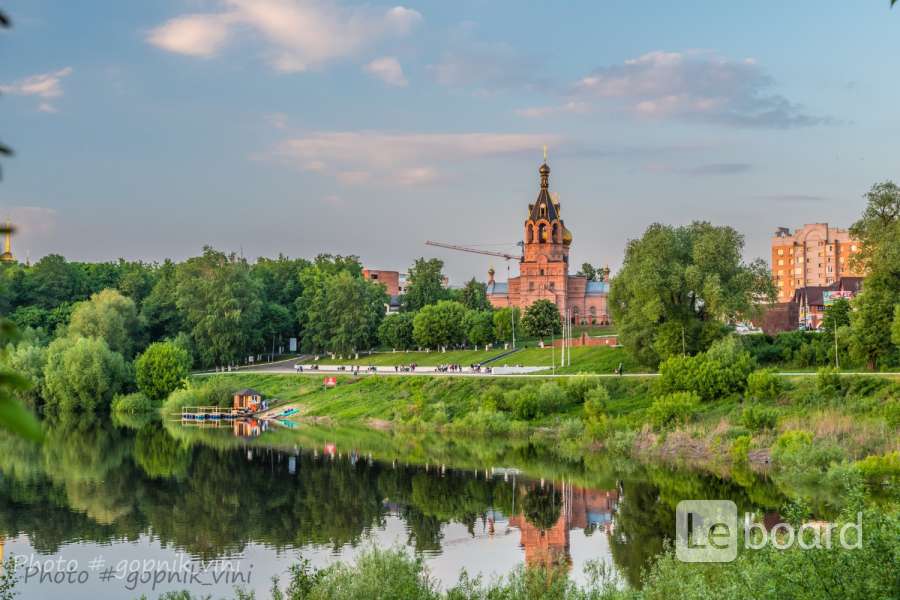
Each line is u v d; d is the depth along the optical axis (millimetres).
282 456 99750
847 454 76188
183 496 77250
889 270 104562
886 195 107438
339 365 180875
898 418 79938
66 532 64188
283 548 60188
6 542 61219
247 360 196500
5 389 6066
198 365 187625
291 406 142750
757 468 81500
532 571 43000
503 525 66125
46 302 198000
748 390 99500
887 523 26922
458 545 60625
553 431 107750
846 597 25891
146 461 96125
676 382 104000
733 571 34125
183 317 189625
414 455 99438
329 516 69688
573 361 141750
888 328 103250
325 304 194000
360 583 38281
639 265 118875
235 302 181125
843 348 111312
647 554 56656
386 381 140625
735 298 113188
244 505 73625
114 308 175500
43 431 5844
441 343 183250
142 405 146000
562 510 70062
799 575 26781
